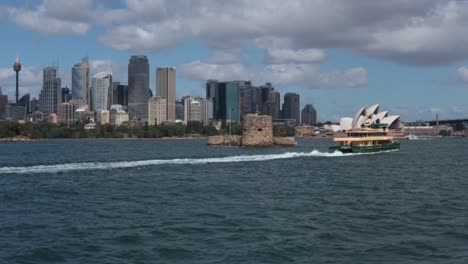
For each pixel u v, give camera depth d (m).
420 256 28.61
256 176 71.06
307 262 27.45
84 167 81.38
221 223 37.12
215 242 31.53
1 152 147.62
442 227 35.94
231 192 54.31
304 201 47.97
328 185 61.03
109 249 29.95
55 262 27.58
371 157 114.31
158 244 31.02
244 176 70.94
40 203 46.91
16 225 36.62
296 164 91.62
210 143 182.12
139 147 188.75
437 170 83.75
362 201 48.09
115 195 51.88
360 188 58.34
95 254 28.98
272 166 86.81
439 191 55.88
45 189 56.47
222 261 27.55
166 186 59.19
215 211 42.22
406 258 28.25
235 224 36.78
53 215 40.66
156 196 51.16
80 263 27.34
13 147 193.00
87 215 40.56
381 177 71.06
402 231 34.69
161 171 76.75
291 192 54.56
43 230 34.91
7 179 65.69
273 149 149.62
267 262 27.44
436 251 29.59
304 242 31.44
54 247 30.31
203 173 74.44
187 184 61.22
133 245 30.80
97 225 36.50
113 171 76.06
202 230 34.75
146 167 82.69
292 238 32.50
